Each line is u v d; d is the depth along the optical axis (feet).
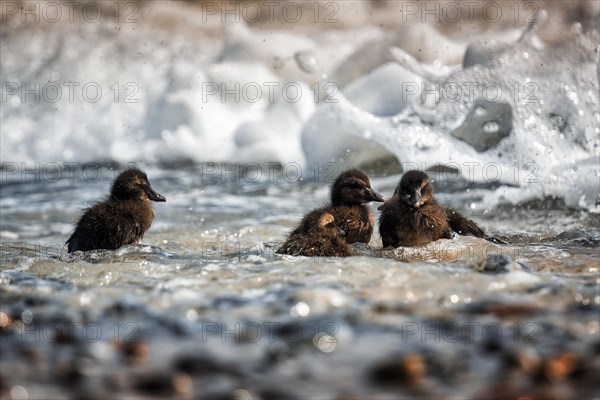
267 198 56.75
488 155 54.54
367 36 89.71
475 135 56.54
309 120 62.28
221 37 90.07
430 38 73.92
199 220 49.70
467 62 59.16
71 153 73.31
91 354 22.31
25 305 26.89
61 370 21.20
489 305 26.12
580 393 19.33
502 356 21.79
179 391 19.85
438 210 39.88
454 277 29.78
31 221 51.11
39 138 75.25
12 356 22.21
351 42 87.15
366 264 31.96
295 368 21.26
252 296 27.99
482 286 28.50
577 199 49.39
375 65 74.18
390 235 39.68
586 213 48.11
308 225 37.58
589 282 29.27
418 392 19.67
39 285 29.71
